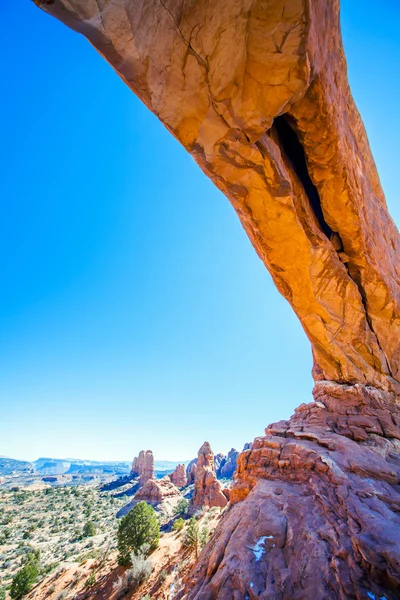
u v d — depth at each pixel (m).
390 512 5.60
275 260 8.95
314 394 10.97
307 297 9.49
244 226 9.07
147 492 64.50
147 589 16.86
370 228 9.50
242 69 4.84
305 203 8.31
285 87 5.05
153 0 4.06
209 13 4.27
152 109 5.34
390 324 10.18
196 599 5.14
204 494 48.25
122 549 23.58
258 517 6.52
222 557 6.10
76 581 22.64
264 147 6.18
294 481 7.54
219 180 6.86
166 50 4.48
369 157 9.99
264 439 9.59
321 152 7.27
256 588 4.88
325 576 4.75
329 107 6.37
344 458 7.32
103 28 4.11
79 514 69.94
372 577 4.47
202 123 5.54
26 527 59.59
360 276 9.71
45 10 4.01
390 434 8.48
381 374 9.98
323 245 8.60
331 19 5.55
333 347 9.84
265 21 4.34
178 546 22.44
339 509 5.96
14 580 24.28
